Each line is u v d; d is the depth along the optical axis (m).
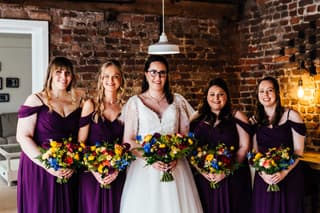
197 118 3.43
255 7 5.78
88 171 3.13
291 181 3.33
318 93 4.81
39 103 3.04
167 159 2.99
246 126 3.40
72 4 5.28
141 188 3.16
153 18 5.74
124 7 5.48
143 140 3.09
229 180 3.35
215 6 5.91
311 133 4.91
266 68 5.62
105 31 5.52
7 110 10.20
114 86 3.15
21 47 10.25
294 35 5.15
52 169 2.96
